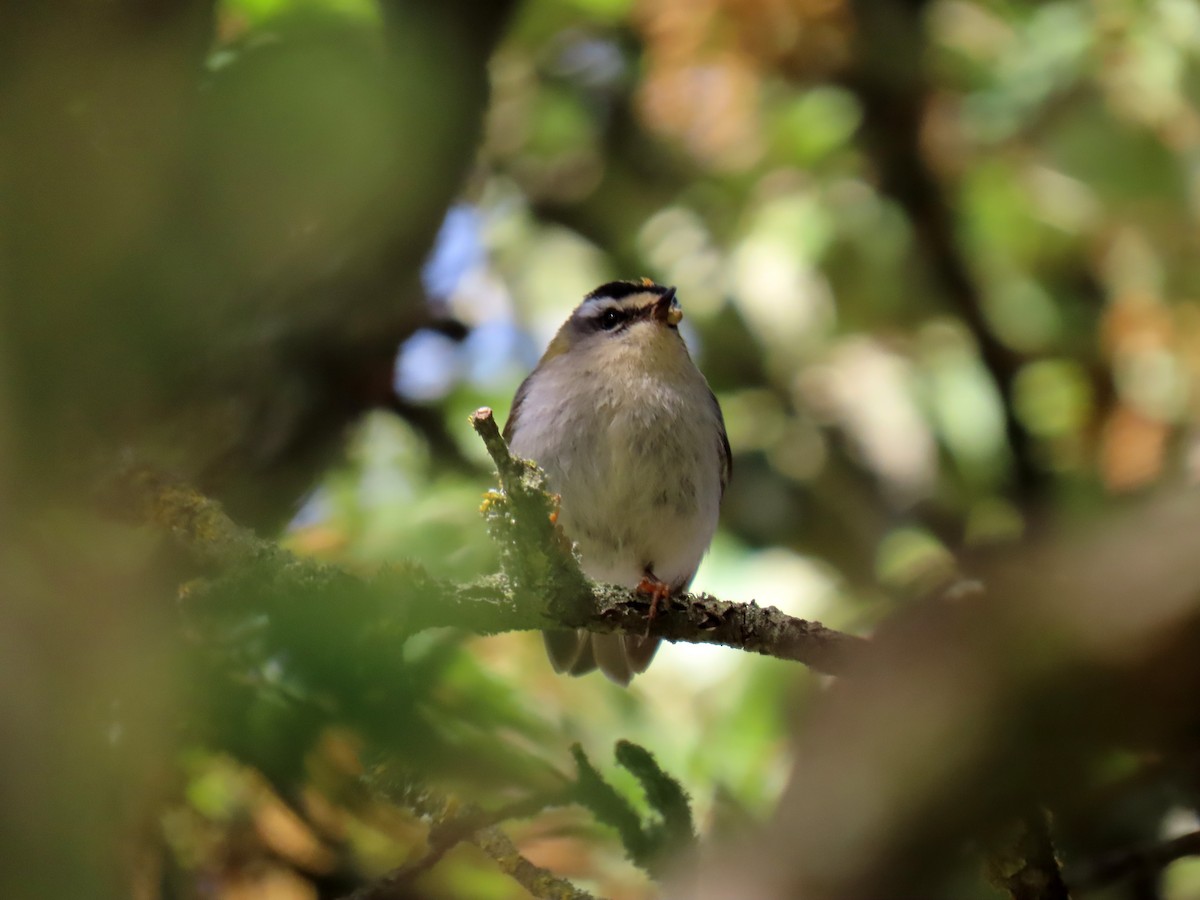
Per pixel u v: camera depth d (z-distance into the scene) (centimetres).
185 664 482
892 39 1421
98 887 385
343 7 531
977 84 1445
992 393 1517
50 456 423
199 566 623
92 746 411
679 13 1369
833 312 1559
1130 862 700
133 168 411
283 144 467
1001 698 406
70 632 433
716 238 1562
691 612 731
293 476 799
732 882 437
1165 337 1423
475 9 596
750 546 1455
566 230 1553
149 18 418
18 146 388
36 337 395
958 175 1499
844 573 1447
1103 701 400
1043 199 1479
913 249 1533
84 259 397
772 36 1369
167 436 670
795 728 646
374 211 533
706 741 969
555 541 676
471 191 1424
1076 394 1475
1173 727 398
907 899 420
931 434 1520
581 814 824
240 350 637
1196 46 1363
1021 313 1523
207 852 734
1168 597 387
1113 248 1486
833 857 428
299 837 731
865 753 430
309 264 536
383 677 484
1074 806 578
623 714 988
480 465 1182
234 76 468
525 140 1508
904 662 437
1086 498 1263
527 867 625
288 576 545
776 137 1467
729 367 1577
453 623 661
